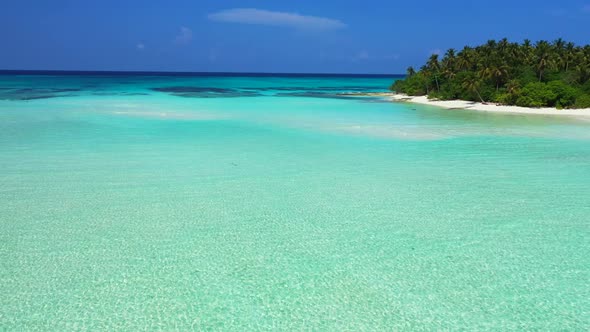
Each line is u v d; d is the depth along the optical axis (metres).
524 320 7.92
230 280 9.13
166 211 12.90
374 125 32.66
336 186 15.67
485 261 10.05
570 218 12.70
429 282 9.14
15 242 10.59
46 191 14.46
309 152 21.78
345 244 10.87
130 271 9.39
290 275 9.37
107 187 15.08
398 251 10.52
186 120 33.62
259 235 11.34
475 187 15.69
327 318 7.92
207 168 18.06
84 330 7.45
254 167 18.38
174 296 8.52
